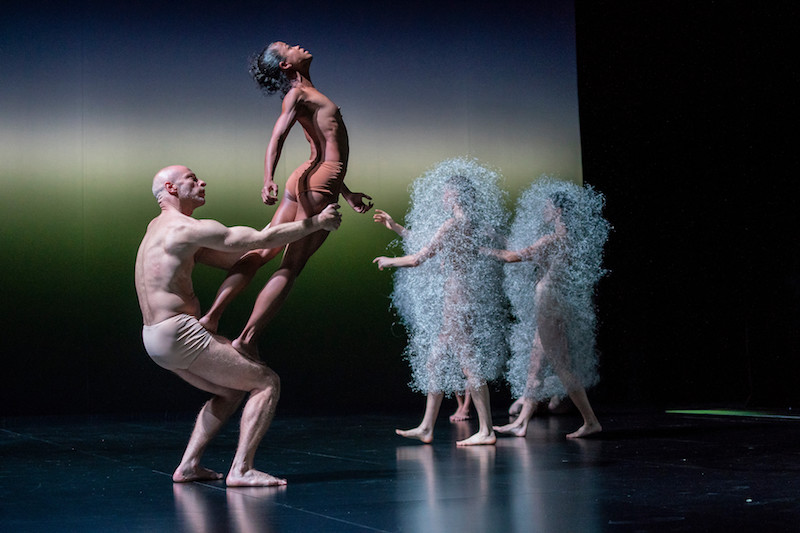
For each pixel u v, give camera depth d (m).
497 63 8.24
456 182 4.56
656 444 4.30
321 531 2.26
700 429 5.11
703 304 7.68
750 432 4.88
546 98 8.26
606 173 8.19
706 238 7.59
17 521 2.47
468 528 2.26
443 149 8.17
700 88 7.54
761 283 7.16
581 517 2.39
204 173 7.75
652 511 2.46
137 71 7.65
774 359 7.07
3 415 7.15
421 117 8.16
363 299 8.02
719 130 7.43
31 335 7.27
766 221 7.11
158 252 3.07
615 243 8.05
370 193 8.03
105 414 7.28
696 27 7.49
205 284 7.63
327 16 8.02
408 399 8.06
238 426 5.84
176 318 3.05
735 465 3.47
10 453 4.38
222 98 7.82
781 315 7.01
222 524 2.38
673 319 7.92
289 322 7.82
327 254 7.95
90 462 3.98
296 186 3.25
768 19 6.94
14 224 7.30
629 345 8.00
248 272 3.21
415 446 4.47
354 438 4.97
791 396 6.95
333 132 3.26
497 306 4.66
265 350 7.75
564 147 8.26
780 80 6.89
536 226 5.14
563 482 3.07
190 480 3.29
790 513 2.41
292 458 4.01
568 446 4.28
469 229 4.49
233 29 7.86
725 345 7.56
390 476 3.33
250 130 7.87
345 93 8.02
